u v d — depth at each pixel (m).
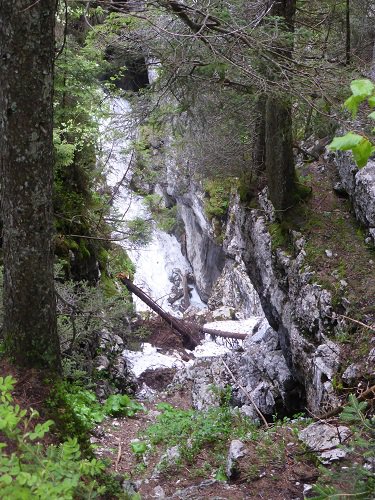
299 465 4.90
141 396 11.05
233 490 4.77
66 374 7.90
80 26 10.76
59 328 7.58
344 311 7.11
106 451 6.70
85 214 11.77
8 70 3.70
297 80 5.49
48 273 4.16
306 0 8.80
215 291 19.73
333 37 9.78
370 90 1.58
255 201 9.89
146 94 7.40
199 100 6.86
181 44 5.39
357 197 8.25
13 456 2.17
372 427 4.06
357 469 3.53
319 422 5.36
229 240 18.36
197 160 11.66
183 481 5.43
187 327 15.41
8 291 4.12
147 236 12.51
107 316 8.58
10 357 4.20
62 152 9.65
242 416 6.87
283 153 8.57
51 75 3.84
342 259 7.82
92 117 11.12
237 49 5.29
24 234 3.98
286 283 8.48
